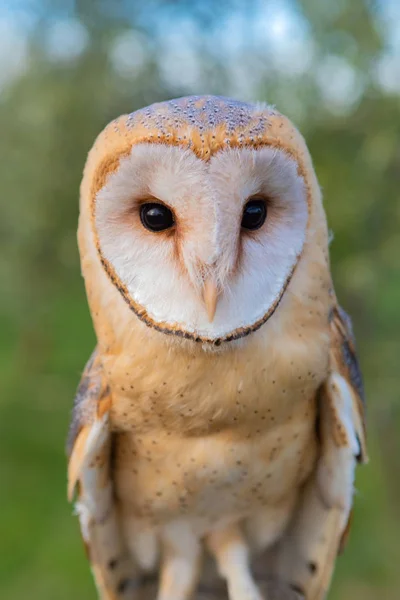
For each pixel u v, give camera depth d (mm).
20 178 1828
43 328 2705
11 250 2092
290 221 854
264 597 950
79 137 1747
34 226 1894
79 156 1757
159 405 871
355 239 1312
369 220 1336
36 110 1782
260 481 897
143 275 854
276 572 944
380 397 1490
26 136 1819
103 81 1700
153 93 1685
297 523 923
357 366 913
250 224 844
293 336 865
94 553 920
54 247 2043
